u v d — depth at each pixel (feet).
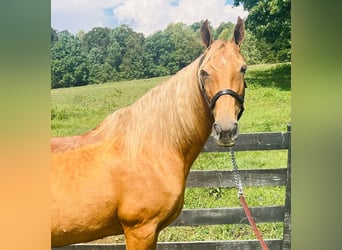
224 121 5.08
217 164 7.00
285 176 7.06
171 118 5.55
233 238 7.07
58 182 5.53
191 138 5.57
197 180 7.02
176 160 5.59
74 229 5.55
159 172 5.52
